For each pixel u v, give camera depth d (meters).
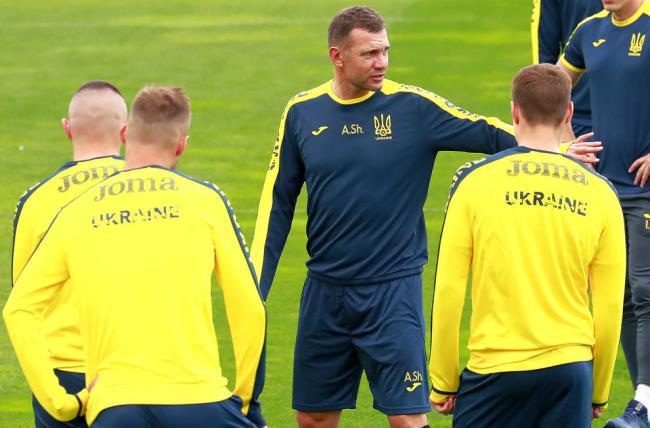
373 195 23.53
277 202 24.58
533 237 19.77
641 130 27.50
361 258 23.62
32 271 18.45
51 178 21.27
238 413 18.48
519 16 90.12
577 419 19.94
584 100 32.38
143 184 18.66
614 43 27.83
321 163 23.67
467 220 20.03
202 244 18.52
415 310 23.66
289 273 39.88
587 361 19.97
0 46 82.81
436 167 52.53
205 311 18.45
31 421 28.05
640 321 26.38
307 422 25.11
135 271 18.22
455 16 90.75
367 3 96.62
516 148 20.20
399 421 23.41
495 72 72.81
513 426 20.22
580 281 19.97
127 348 18.05
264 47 81.19
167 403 17.89
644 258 27.00
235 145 57.41
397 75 72.25
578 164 20.17
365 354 23.83
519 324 19.73
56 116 63.66
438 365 20.64
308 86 70.25
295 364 24.91
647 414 25.61
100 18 92.88
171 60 77.50
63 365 20.69
